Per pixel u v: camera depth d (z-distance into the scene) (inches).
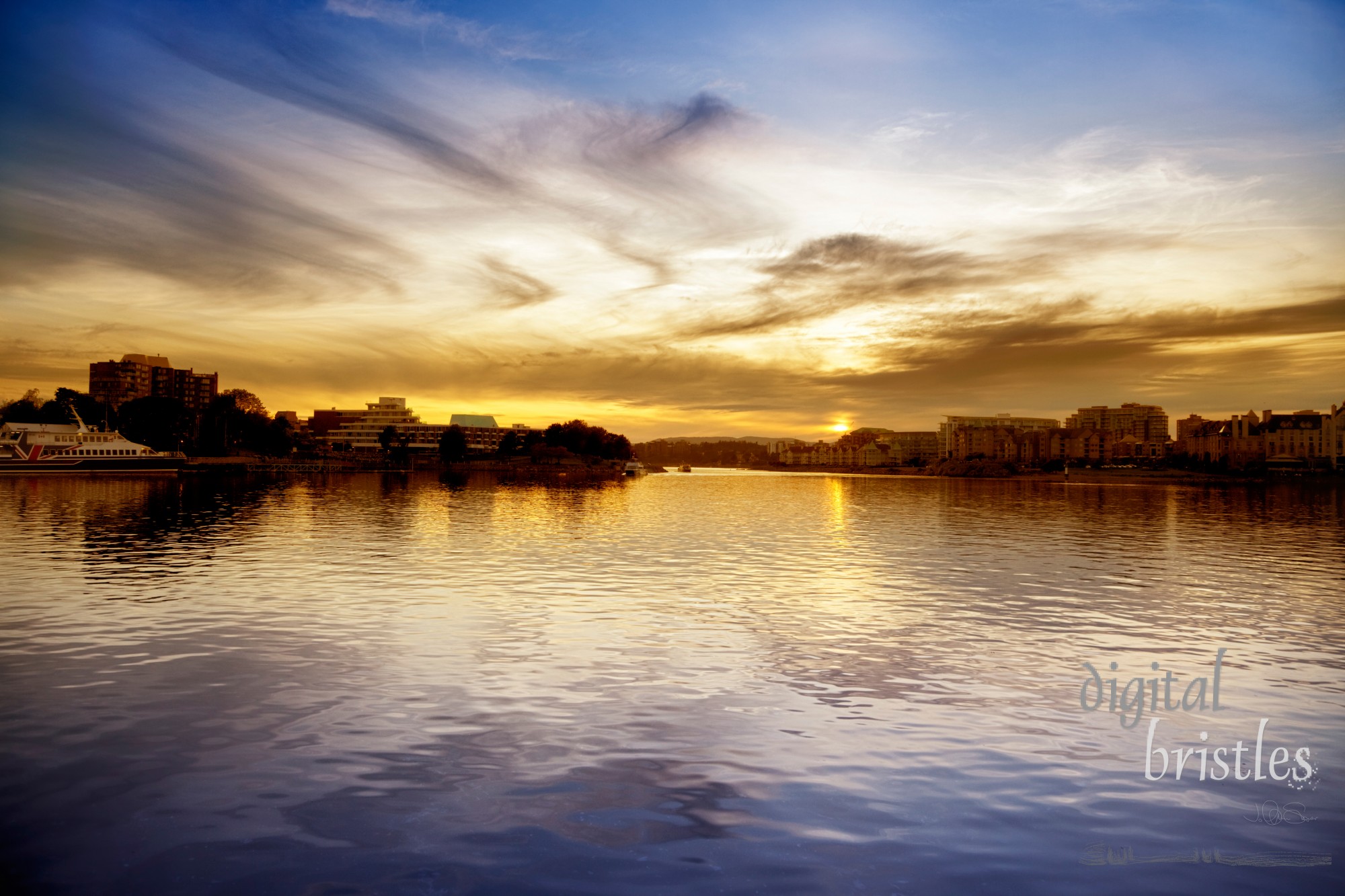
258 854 438.6
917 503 4466.0
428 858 435.8
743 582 1403.8
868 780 545.6
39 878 413.4
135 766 552.1
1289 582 1451.8
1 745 587.5
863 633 993.5
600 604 1172.5
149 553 1688.0
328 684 748.6
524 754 583.2
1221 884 425.4
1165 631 1024.2
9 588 1242.0
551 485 6166.3
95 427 7859.3
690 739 617.3
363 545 1886.1
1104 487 7613.2
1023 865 439.2
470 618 1054.4
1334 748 621.6
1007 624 1055.0
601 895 404.2
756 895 404.5
